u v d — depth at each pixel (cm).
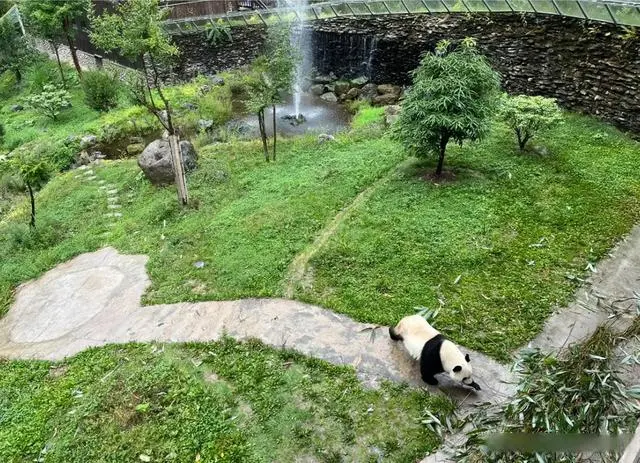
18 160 1105
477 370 526
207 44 1816
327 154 1114
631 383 393
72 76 2064
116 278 786
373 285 664
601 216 752
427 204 826
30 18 1956
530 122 912
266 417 500
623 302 586
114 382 571
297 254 753
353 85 1628
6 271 870
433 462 439
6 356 659
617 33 973
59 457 489
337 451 459
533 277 650
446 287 648
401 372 535
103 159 1383
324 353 570
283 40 1391
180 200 947
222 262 761
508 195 830
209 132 1437
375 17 1521
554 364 385
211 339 618
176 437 491
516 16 1164
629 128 998
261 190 980
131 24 877
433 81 830
